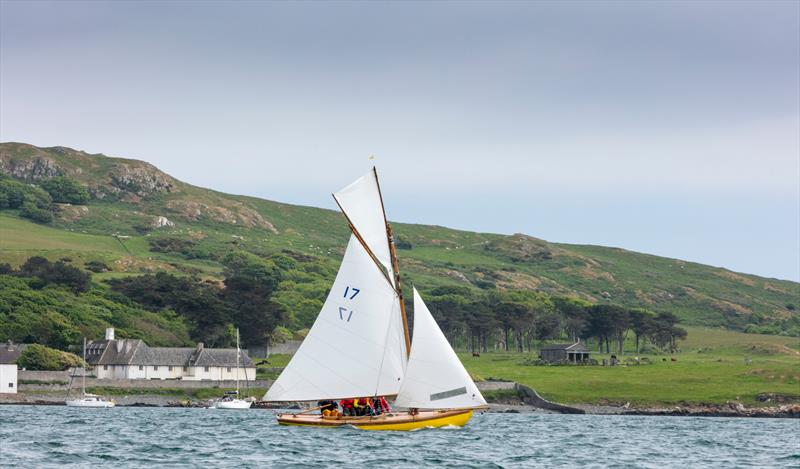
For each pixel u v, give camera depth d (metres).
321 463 115.00
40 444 136.12
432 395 142.00
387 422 155.12
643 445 163.75
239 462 115.75
